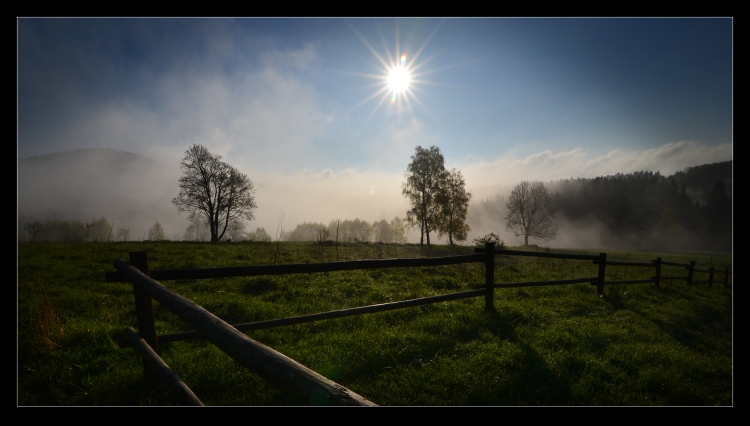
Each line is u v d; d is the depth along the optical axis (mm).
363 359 4047
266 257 13352
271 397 3115
